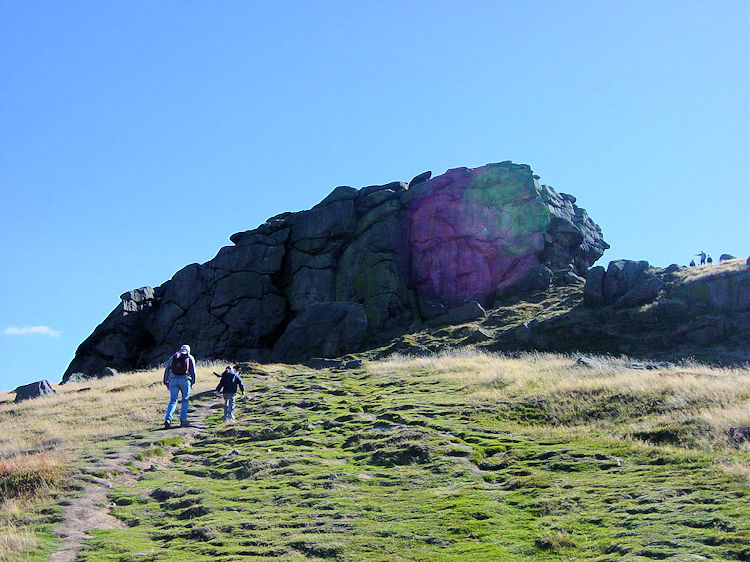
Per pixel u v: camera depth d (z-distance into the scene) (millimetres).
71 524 9844
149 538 9258
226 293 53938
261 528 9172
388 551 8062
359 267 52938
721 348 33875
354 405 19391
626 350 36062
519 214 53156
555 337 38125
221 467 13234
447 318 48531
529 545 8031
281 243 56000
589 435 13727
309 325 46188
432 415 16688
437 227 54281
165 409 20453
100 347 55062
